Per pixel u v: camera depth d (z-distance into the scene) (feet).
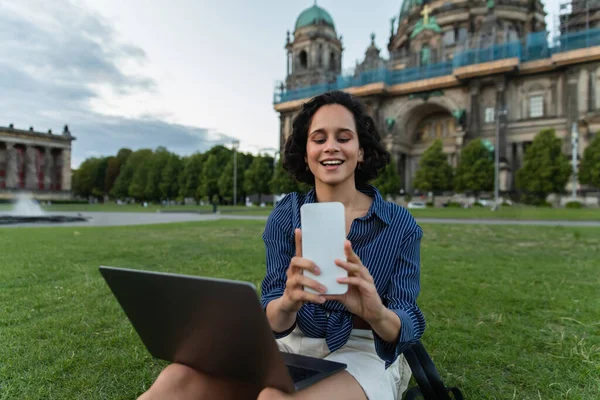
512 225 76.07
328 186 8.18
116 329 16.34
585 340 15.16
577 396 11.09
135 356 13.56
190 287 5.48
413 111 243.19
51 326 16.51
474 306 19.53
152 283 5.87
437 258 34.50
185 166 302.66
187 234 58.80
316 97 8.38
